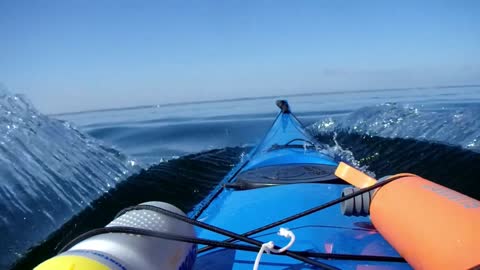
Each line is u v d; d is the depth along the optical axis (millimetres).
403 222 1637
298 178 3398
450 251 1306
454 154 6758
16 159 7043
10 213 5297
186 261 1549
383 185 1907
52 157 7688
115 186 6793
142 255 1310
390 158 7098
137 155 9492
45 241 4742
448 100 22250
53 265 1094
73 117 40562
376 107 11750
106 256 1188
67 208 5785
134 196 6332
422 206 1573
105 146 9641
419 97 30359
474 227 1288
